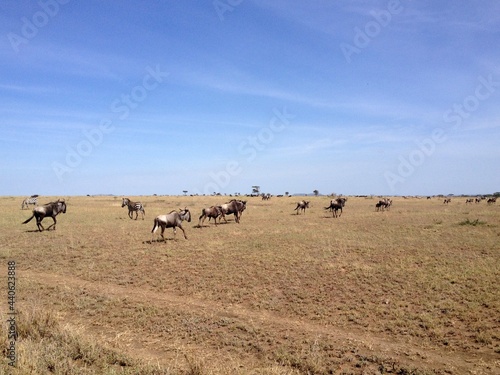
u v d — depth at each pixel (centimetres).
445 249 1730
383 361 790
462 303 1095
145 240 2148
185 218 2177
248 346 878
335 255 1681
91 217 3584
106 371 618
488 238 1964
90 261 1695
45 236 2319
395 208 4981
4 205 5509
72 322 1023
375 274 1386
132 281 1423
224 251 1808
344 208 5003
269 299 1213
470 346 858
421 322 992
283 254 1714
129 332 961
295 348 862
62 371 591
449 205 5700
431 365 773
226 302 1202
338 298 1200
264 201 7100
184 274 1480
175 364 728
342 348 854
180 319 1041
